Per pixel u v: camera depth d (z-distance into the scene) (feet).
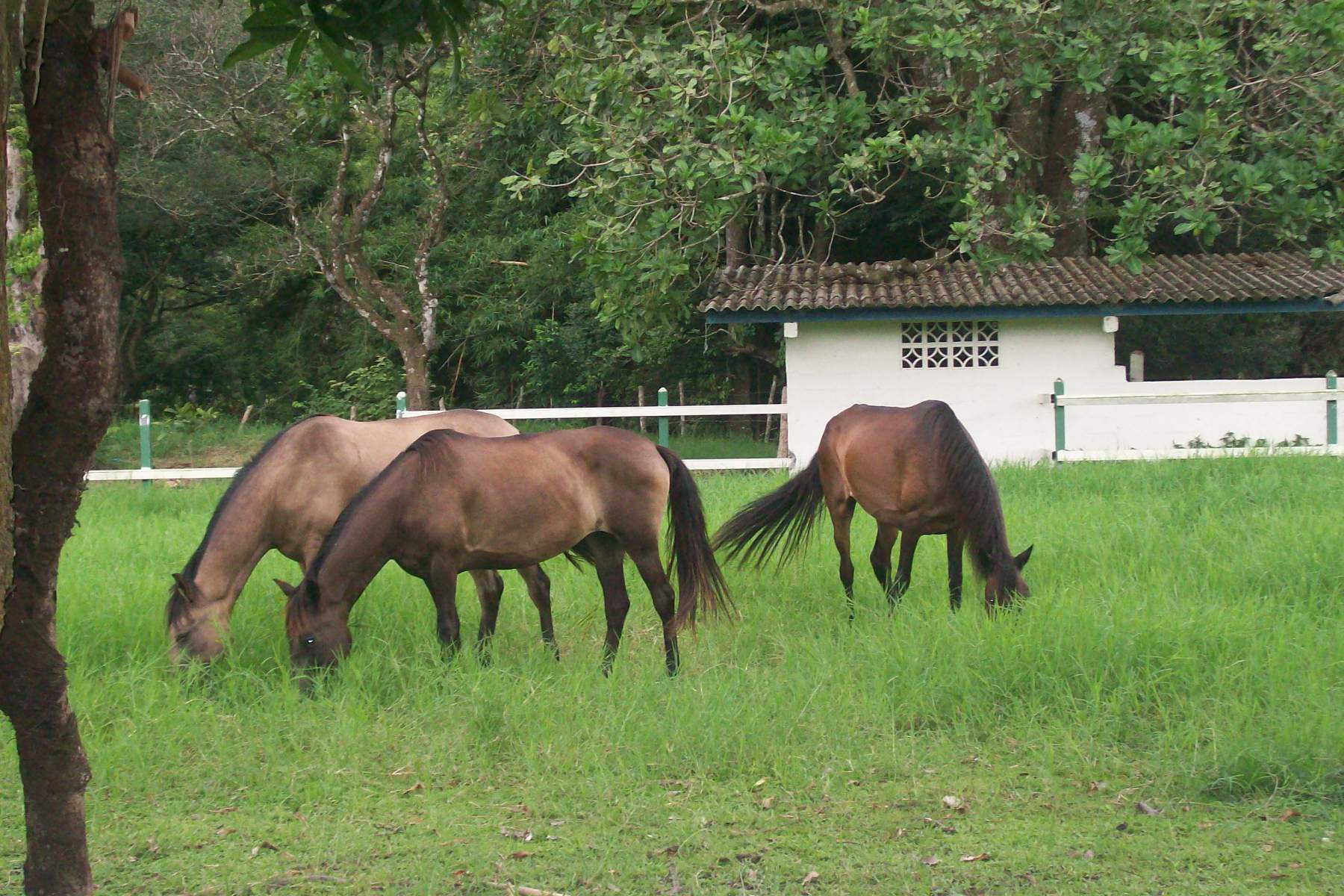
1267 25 50.49
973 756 19.33
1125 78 66.33
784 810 17.57
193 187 77.05
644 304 51.42
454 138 73.10
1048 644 22.07
